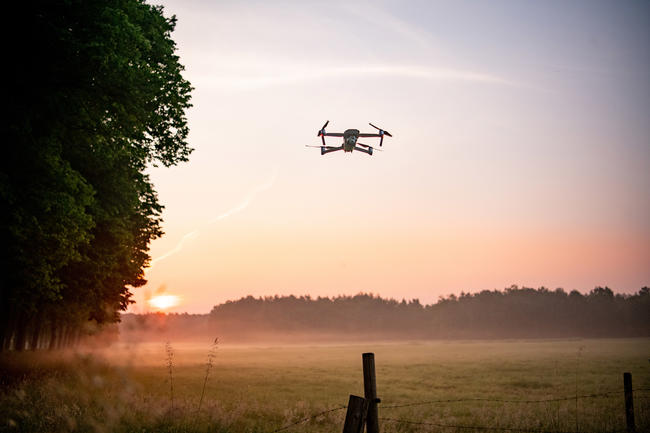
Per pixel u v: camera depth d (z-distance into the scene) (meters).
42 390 15.18
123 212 24.77
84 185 18.53
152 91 20.34
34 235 19.42
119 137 19.73
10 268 20.91
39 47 16.19
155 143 23.77
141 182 25.02
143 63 19.11
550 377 34.12
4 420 11.21
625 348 93.00
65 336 73.06
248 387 25.77
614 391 24.27
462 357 69.12
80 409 12.33
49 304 30.75
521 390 26.41
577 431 12.81
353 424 6.64
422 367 47.41
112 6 17.14
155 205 29.16
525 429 13.41
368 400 6.86
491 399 22.58
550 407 18.22
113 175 22.31
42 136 17.59
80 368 26.95
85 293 30.02
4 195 16.52
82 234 20.05
